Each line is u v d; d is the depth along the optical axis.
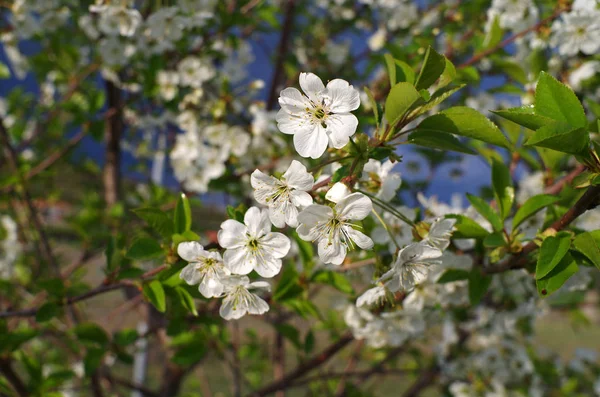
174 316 0.33
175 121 0.63
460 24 0.53
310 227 0.22
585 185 0.22
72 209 0.77
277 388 0.47
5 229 0.65
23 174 0.54
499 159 0.29
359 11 0.76
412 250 0.24
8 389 0.37
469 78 0.41
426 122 0.23
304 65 0.72
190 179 0.48
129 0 0.44
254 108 0.48
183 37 0.49
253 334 0.63
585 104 0.44
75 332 0.37
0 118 0.50
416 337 0.45
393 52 0.39
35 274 0.60
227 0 0.58
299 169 0.22
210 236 0.25
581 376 0.66
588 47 0.37
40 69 0.60
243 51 0.63
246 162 0.49
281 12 0.61
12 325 0.48
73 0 0.54
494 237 0.27
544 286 0.22
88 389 0.56
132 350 0.51
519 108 0.23
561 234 0.23
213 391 0.77
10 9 0.52
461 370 0.61
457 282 0.33
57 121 0.68
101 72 0.57
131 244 0.27
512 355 0.59
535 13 0.40
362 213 0.22
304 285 0.33
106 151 0.64
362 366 0.78
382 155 0.23
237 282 0.24
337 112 0.22
